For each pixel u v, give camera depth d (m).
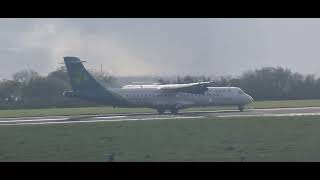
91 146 153.62
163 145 153.62
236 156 129.62
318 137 167.88
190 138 169.88
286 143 153.00
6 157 134.00
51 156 134.88
